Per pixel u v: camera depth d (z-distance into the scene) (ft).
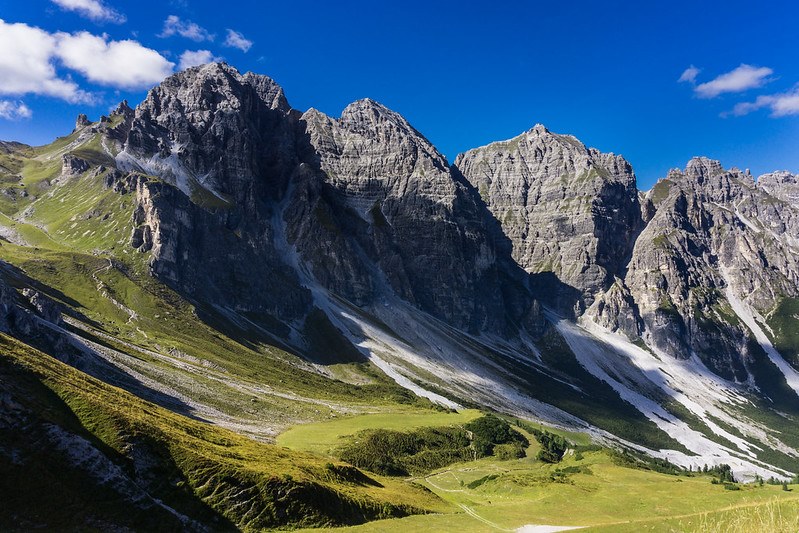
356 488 332.39
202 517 242.99
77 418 258.16
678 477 508.12
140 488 240.53
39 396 259.39
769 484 431.84
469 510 354.13
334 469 346.13
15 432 232.32
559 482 444.14
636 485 428.15
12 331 474.49
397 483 410.11
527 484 438.40
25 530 204.03
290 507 262.67
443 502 384.47
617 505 358.02
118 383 517.14
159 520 231.30
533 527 304.91
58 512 215.31
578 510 349.41
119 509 227.20
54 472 226.79
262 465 290.97
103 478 234.58
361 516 290.15
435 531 277.23
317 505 272.31
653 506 352.69
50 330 513.45
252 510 254.27
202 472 259.80
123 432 257.55
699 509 340.59
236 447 318.24
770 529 166.81
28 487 217.77
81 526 213.87
